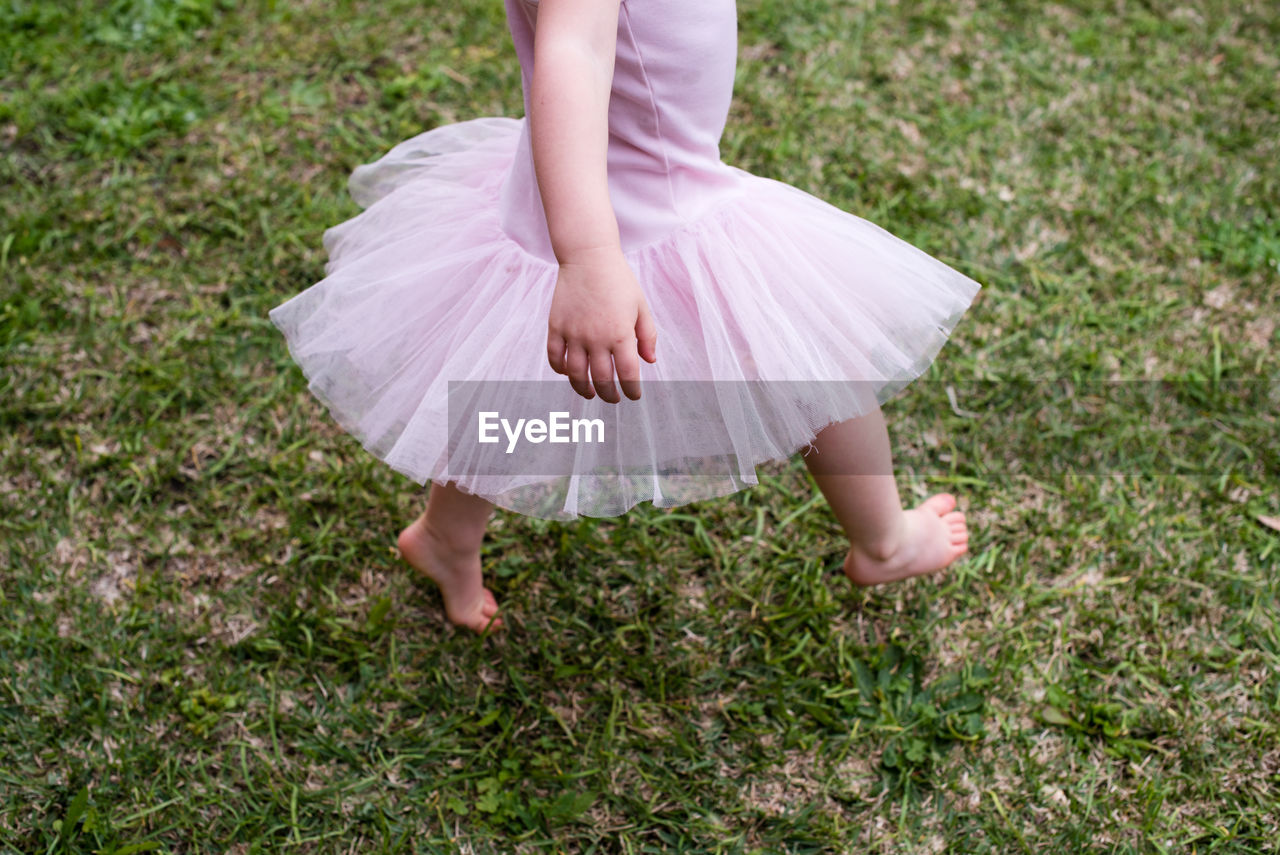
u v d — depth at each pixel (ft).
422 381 5.29
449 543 6.27
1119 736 6.34
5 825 5.85
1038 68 10.66
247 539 7.13
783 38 10.78
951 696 6.55
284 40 10.55
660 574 7.15
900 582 7.11
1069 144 9.93
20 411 7.62
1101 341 8.45
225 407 7.84
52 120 9.62
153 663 6.52
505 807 6.03
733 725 6.44
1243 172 9.75
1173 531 7.34
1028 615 6.93
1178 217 9.26
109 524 7.16
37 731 6.17
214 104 9.92
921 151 9.80
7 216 8.83
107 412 7.72
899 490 7.61
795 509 7.46
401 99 10.08
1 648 6.53
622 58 4.73
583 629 6.88
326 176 9.38
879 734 6.38
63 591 6.81
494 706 6.52
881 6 11.23
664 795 6.15
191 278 8.57
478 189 5.81
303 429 7.72
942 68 10.64
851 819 6.07
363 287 5.43
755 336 5.00
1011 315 8.57
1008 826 5.98
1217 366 8.18
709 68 4.94
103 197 9.05
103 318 8.26
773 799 6.16
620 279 4.24
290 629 6.68
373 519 7.31
